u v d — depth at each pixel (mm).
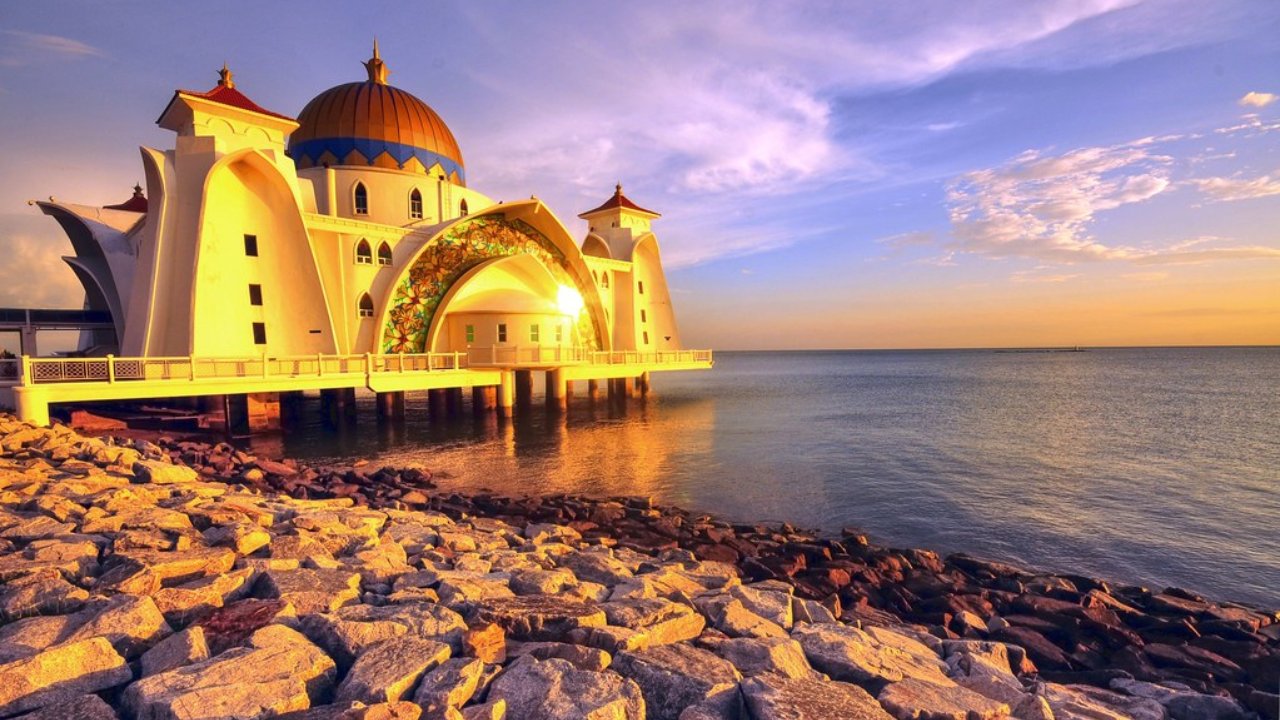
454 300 36344
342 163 38625
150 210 29266
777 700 4273
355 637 4781
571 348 36750
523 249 41750
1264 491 20859
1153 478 22812
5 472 10914
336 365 28297
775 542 14398
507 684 4367
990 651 6684
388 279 34844
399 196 39125
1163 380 91062
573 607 5746
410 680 4258
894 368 162375
